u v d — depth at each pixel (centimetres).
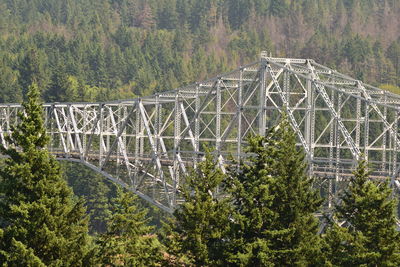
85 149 16125
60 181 9456
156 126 14038
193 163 12900
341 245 8994
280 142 9481
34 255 8606
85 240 9462
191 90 14262
